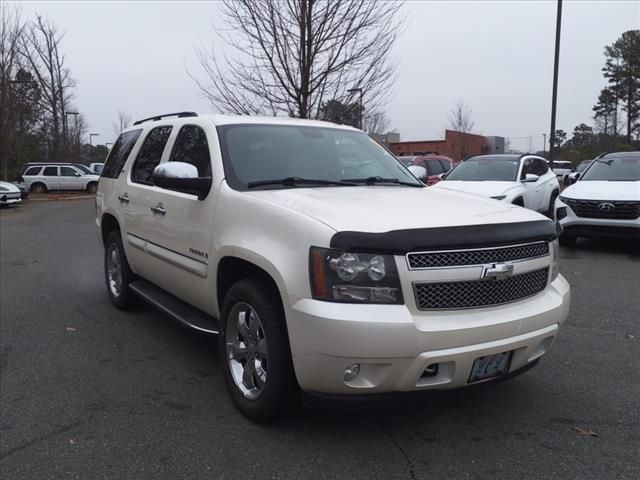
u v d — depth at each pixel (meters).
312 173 4.27
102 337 5.31
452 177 12.53
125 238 5.54
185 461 3.15
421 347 2.89
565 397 3.95
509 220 3.36
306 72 10.91
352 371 2.94
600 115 63.00
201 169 4.29
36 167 33.59
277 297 3.31
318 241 3.00
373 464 3.11
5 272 8.51
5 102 30.73
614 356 4.76
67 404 3.88
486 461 3.13
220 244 3.73
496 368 3.20
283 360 3.25
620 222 9.48
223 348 3.81
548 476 2.98
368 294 2.92
